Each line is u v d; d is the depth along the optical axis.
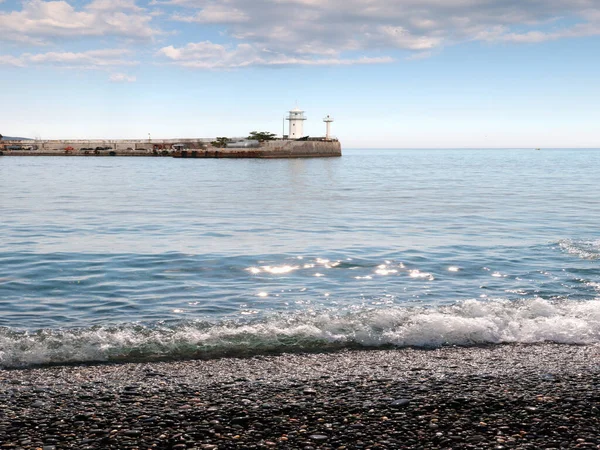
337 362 9.59
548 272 17.16
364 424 7.22
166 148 183.00
